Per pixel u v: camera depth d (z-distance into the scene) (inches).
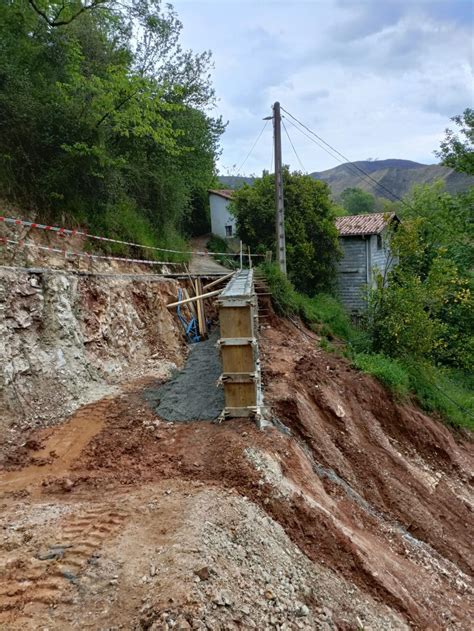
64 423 254.2
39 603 124.6
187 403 278.1
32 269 291.1
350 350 529.3
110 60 516.1
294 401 314.5
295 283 778.8
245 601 133.0
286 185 784.3
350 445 341.7
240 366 245.1
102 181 450.0
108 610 121.0
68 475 201.3
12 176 361.4
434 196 1205.7
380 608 173.5
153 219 606.2
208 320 561.6
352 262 908.0
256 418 248.4
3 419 237.0
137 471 204.5
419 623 181.8
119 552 143.1
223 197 1216.2
